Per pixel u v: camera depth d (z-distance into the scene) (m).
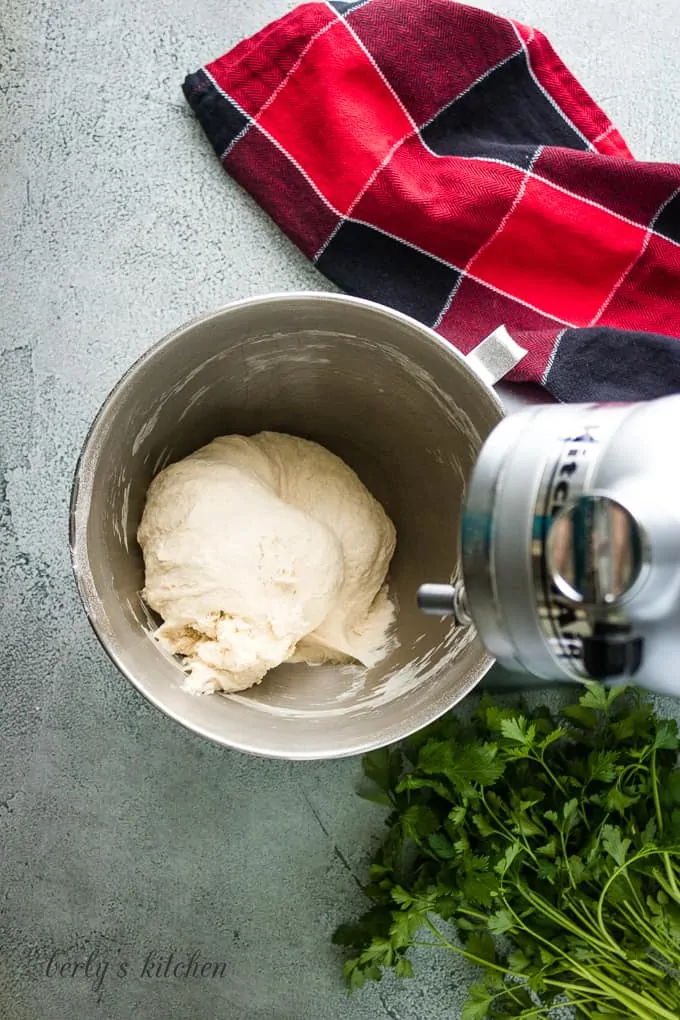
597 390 0.83
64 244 0.85
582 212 0.85
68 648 0.85
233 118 0.84
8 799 0.85
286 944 0.86
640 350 0.83
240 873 0.86
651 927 0.84
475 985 0.82
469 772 0.79
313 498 0.81
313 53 0.83
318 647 0.80
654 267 0.86
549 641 0.57
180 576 0.75
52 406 0.85
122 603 0.73
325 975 0.87
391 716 0.73
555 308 0.86
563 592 0.54
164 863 0.86
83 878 0.86
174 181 0.85
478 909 0.85
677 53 0.88
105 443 0.70
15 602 0.85
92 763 0.86
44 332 0.85
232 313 0.70
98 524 0.71
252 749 0.69
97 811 0.86
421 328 0.69
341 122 0.83
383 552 0.82
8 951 0.85
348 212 0.84
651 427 0.56
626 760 0.85
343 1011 0.87
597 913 0.82
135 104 0.85
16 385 0.85
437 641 0.76
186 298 0.86
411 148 0.85
